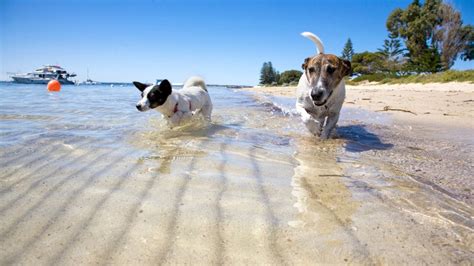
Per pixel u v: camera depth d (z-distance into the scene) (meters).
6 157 2.58
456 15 36.84
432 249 1.33
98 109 6.55
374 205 1.77
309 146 3.40
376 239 1.40
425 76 22.19
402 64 47.03
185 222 1.51
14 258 1.22
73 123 4.50
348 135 4.23
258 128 4.52
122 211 1.61
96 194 1.83
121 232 1.41
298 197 1.86
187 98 4.81
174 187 1.96
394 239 1.41
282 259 1.24
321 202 1.79
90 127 4.22
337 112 4.26
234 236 1.40
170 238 1.37
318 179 2.21
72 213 1.58
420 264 1.23
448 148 3.40
